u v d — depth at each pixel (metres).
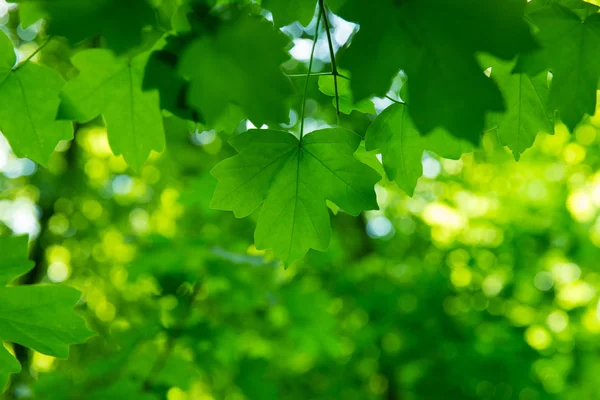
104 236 11.21
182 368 4.43
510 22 1.28
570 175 11.55
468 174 12.11
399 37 1.32
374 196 2.05
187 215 8.75
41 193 11.07
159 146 2.00
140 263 4.78
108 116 1.92
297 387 9.01
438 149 2.08
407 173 2.14
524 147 2.07
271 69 1.33
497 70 1.92
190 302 4.80
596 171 11.33
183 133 10.49
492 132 10.65
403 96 1.98
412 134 2.06
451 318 7.61
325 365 8.78
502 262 9.74
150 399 4.04
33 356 8.52
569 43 1.75
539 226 10.80
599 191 11.48
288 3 1.72
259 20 1.34
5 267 2.13
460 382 6.93
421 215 12.11
